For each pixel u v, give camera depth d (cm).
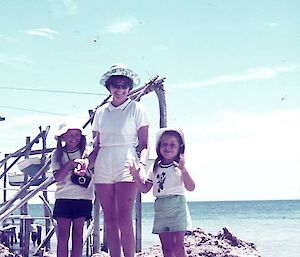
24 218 1752
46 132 1780
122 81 620
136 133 632
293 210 13325
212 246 1310
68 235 655
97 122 654
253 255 1298
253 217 9862
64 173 639
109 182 619
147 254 1284
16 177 1952
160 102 1630
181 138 652
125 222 608
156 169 659
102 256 1134
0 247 1594
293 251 2784
